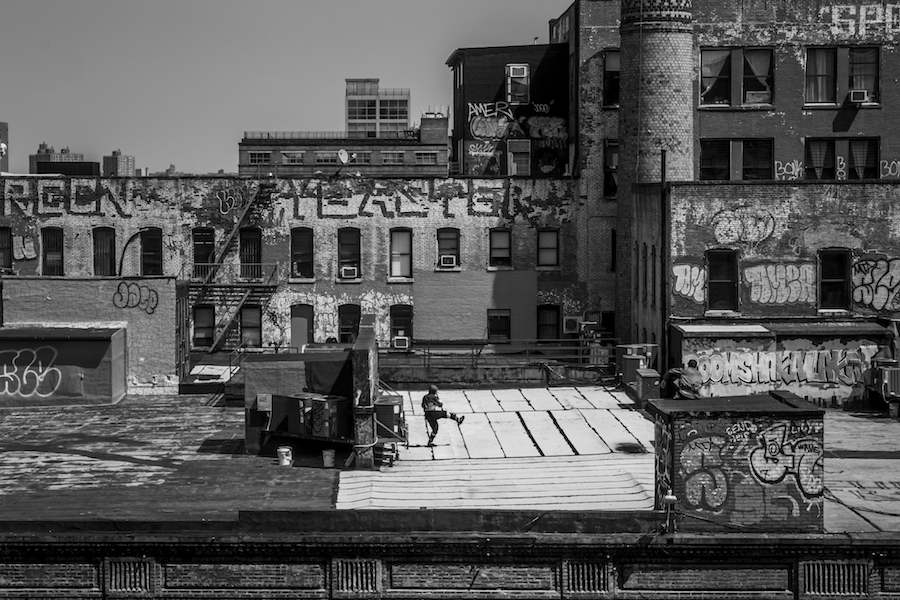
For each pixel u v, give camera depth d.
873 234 40.03
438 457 32.41
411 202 52.00
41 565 25.42
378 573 25.17
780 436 25.06
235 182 51.75
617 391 41.53
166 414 38.50
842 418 37.41
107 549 25.31
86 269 52.06
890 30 49.91
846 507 27.30
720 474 25.11
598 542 24.84
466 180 51.94
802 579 24.86
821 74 50.19
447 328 52.41
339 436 31.73
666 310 40.81
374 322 48.25
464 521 25.30
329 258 52.19
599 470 30.55
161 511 27.30
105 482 29.97
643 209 44.78
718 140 50.25
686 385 33.81
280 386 32.94
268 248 52.16
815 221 40.09
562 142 61.16
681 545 24.83
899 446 33.31
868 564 24.83
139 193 51.91
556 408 38.72
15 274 51.66
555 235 52.44
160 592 25.36
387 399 32.97
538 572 25.09
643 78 46.88
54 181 51.81
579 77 52.28
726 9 49.78
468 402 40.16
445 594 25.14
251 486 29.53
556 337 52.81
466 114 61.41
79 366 40.16
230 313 52.09
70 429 36.31
